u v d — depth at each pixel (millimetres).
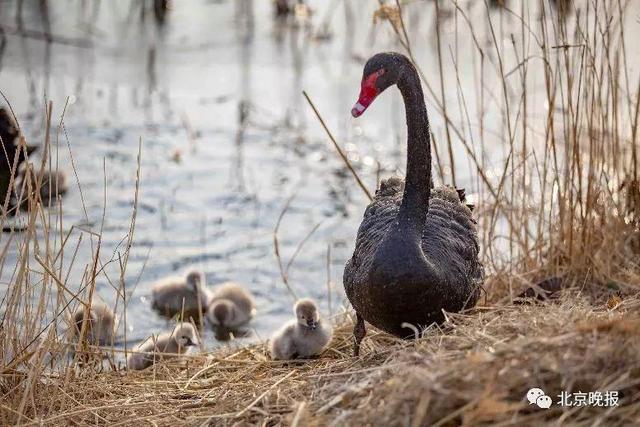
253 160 16516
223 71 20031
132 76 19672
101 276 13148
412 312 8594
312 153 16859
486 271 11938
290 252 13922
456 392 6672
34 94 18438
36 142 16531
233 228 14438
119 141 16938
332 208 15055
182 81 19562
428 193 8797
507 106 11219
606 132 11539
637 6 17578
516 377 6805
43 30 21375
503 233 13469
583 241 11109
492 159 15641
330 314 11820
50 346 9102
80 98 18469
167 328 12398
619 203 11273
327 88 19266
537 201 13016
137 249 13781
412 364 7562
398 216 8734
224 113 18297
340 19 22500
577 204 11594
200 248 13938
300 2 22469
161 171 16000
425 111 8797
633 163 11867
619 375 6879
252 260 13750
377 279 8508
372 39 20672
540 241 11430
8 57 20031
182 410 8680
